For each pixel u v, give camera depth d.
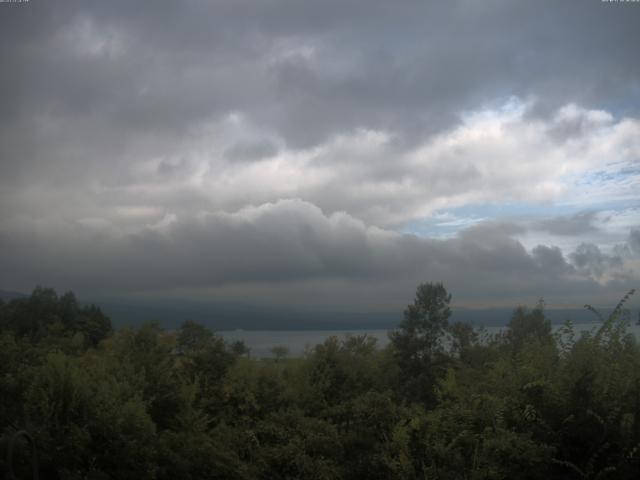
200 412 8.41
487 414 6.43
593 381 5.90
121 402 6.98
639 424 5.62
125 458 6.27
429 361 12.21
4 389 6.96
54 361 6.79
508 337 10.76
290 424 8.27
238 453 7.95
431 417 6.91
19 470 5.70
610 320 6.46
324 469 7.08
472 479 5.77
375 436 7.88
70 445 5.98
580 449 5.84
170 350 10.17
